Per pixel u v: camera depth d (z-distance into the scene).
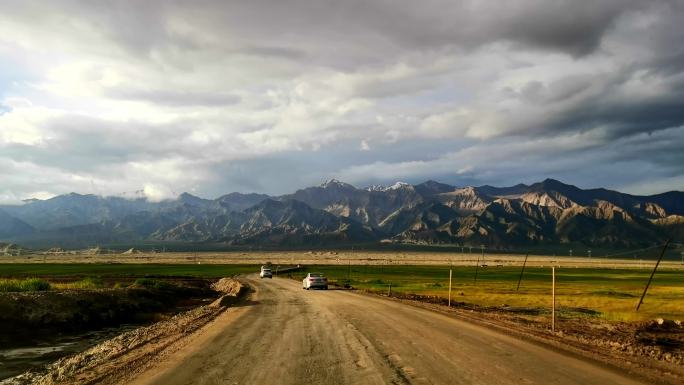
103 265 161.12
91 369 12.62
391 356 13.46
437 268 175.88
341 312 26.61
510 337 17.19
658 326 25.14
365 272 136.75
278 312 26.97
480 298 49.56
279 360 12.98
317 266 186.00
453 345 15.31
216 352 14.39
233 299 37.56
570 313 34.53
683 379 10.96
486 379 10.72
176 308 37.88
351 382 10.50
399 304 32.56
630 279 111.62
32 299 25.28
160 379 11.01
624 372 11.57
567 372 11.45
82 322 25.78
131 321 29.05
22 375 13.37
